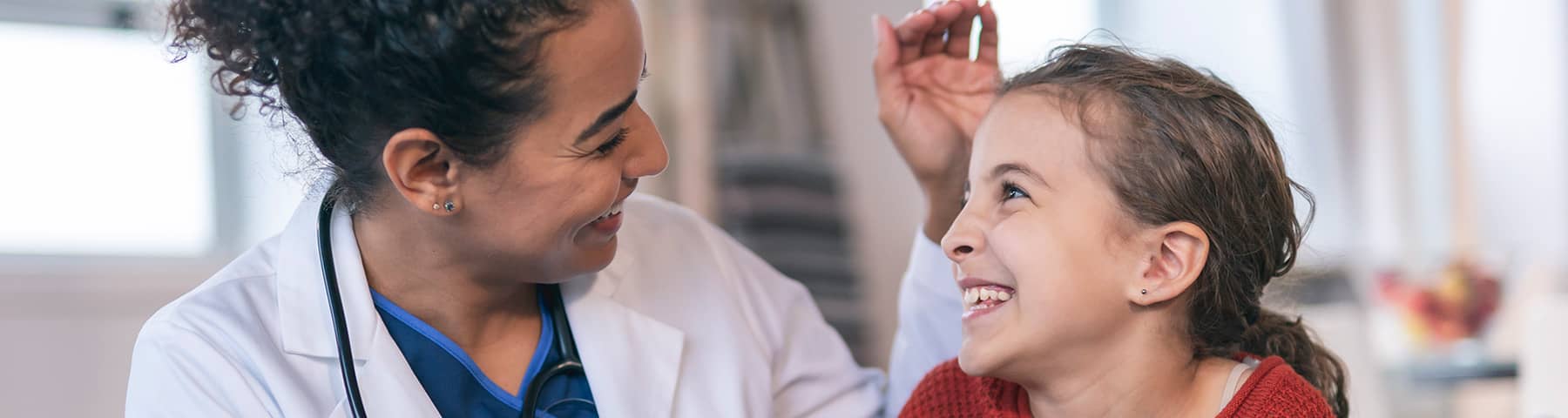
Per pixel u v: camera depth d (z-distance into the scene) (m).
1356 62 3.65
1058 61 1.09
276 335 1.06
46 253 2.44
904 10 3.22
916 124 1.29
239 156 2.66
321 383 1.05
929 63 1.32
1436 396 2.73
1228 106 1.04
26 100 2.48
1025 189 1.01
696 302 1.27
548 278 1.08
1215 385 1.04
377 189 1.02
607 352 1.15
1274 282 1.33
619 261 1.25
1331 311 3.04
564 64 0.92
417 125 0.94
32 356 2.36
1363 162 3.64
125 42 2.56
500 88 0.91
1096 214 1.00
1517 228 3.86
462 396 1.07
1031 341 1.00
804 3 3.05
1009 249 1.00
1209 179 1.01
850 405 1.35
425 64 0.90
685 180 2.79
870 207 3.15
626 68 0.96
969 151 1.29
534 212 0.99
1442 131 3.76
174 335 1.03
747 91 2.89
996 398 1.11
